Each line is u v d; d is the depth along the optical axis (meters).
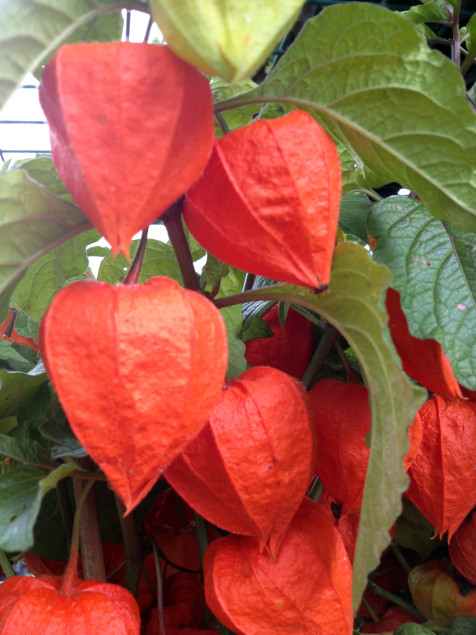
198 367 0.16
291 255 0.17
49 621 0.19
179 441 0.16
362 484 0.23
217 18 0.14
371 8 0.18
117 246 0.15
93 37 0.22
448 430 0.25
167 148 0.15
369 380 0.19
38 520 0.28
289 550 0.21
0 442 0.23
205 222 0.18
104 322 0.15
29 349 0.33
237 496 0.19
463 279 0.22
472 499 0.26
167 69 0.15
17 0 0.16
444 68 0.18
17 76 0.17
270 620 0.20
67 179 0.16
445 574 0.32
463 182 0.20
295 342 0.32
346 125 0.21
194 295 0.17
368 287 0.18
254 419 0.19
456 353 0.21
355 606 0.18
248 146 0.17
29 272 0.26
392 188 0.42
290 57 0.20
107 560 0.31
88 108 0.15
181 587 0.30
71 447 0.23
